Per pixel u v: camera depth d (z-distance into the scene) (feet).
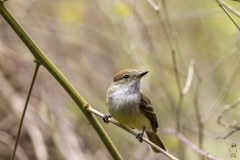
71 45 41.68
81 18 42.04
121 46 39.96
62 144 35.19
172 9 44.27
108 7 39.96
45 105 35.88
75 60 41.37
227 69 45.01
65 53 41.16
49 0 41.68
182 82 42.37
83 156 35.76
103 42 42.29
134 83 27.50
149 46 39.70
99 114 20.83
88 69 41.60
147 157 38.68
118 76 27.68
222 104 42.88
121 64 41.11
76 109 38.40
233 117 41.60
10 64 37.47
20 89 37.37
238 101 31.42
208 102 42.83
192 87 38.96
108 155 38.37
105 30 42.11
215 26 43.86
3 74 36.94
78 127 38.32
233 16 39.73
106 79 41.75
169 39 34.24
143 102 27.27
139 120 27.32
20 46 39.40
